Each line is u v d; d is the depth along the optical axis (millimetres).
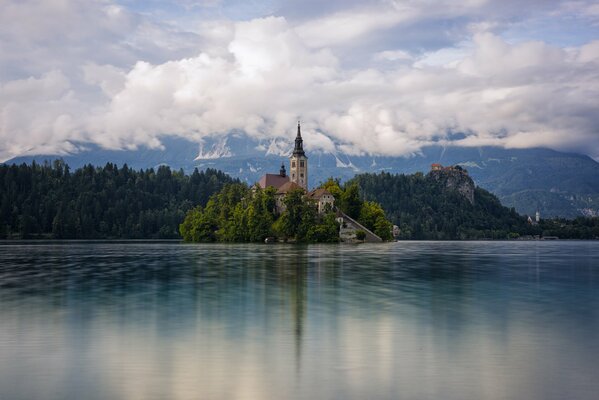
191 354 37125
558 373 32562
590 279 86812
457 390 29625
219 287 73562
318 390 29703
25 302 60250
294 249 189625
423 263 120375
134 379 31688
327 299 62375
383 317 50688
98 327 46281
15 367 34156
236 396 28859
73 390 29844
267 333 43688
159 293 67438
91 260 129000
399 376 32031
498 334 43344
